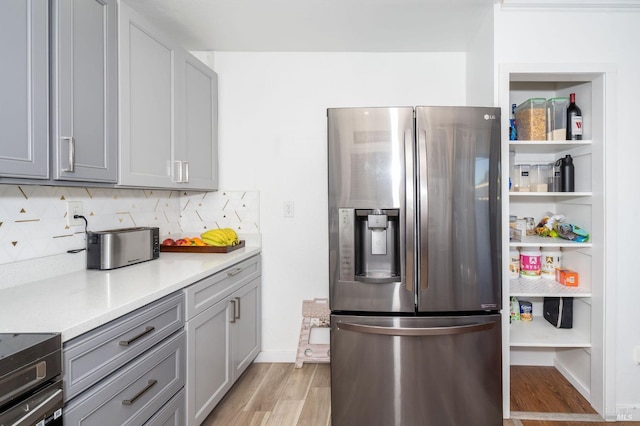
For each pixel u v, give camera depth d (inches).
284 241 100.3
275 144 99.9
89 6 54.6
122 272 65.2
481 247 68.1
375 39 91.0
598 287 77.0
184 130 81.3
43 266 59.6
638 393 75.3
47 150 47.5
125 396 47.0
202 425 71.9
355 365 68.3
